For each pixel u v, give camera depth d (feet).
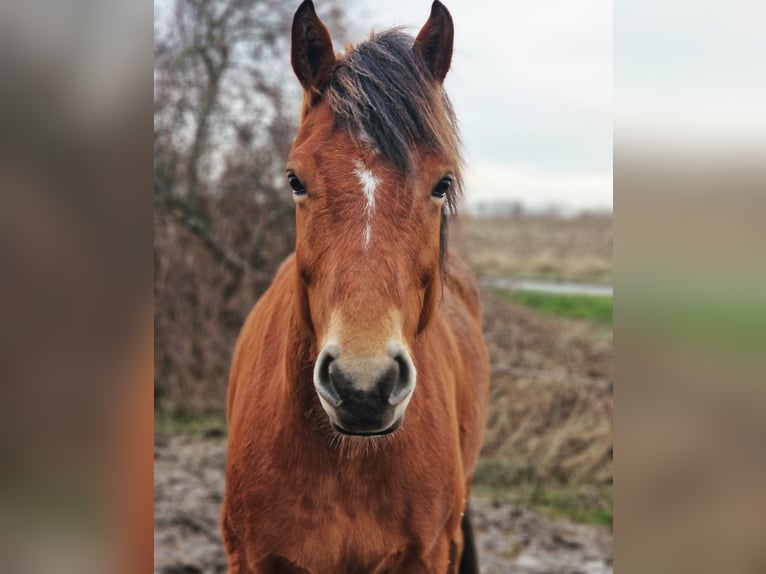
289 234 17.48
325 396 4.40
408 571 5.90
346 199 4.59
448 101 5.53
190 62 17.11
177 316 16.83
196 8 16.83
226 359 16.92
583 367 15.38
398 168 4.66
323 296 4.58
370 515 5.54
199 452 14.49
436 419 5.94
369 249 4.48
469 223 20.27
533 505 13.07
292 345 5.39
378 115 4.72
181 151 17.10
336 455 5.37
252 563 5.82
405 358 4.42
